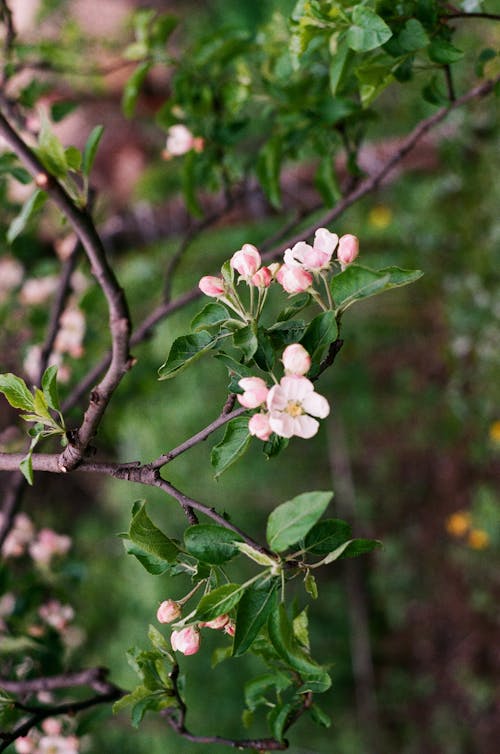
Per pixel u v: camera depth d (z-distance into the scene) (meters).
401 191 3.00
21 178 1.24
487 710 3.06
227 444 1.00
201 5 4.07
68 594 1.71
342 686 3.28
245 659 3.00
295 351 0.95
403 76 1.19
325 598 3.34
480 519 2.96
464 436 3.07
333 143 1.42
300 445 3.30
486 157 2.65
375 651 3.32
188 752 2.94
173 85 1.49
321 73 1.39
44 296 2.02
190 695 2.98
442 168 2.89
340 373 3.29
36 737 1.34
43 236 2.11
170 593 3.04
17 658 1.49
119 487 3.28
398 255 3.05
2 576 1.55
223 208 1.65
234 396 1.00
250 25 3.71
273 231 3.14
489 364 2.79
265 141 1.58
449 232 2.88
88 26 3.55
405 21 1.16
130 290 3.31
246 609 0.96
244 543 0.97
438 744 3.12
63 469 1.02
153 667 1.08
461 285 2.84
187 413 3.06
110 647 3.17
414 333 3.19
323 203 1.47
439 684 3.18
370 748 3.16
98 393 0.98
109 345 1.97
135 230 3.49
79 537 3.40
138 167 4.02
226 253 3.23
